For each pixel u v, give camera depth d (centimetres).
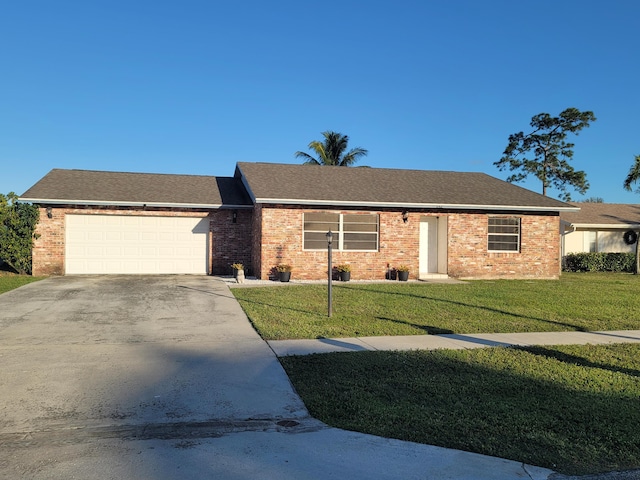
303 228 1678
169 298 1203
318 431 447
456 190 1941
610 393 549
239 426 457
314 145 3784
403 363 655
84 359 661
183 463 384
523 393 545
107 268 1730
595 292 1444
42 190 1723
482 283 1670
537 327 920
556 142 3609
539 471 377
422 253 1875
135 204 1716
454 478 366
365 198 1708
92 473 366
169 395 530
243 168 1964
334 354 697
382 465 384
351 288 1458
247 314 1000
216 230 1808
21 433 434
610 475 373
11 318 937
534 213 1895
